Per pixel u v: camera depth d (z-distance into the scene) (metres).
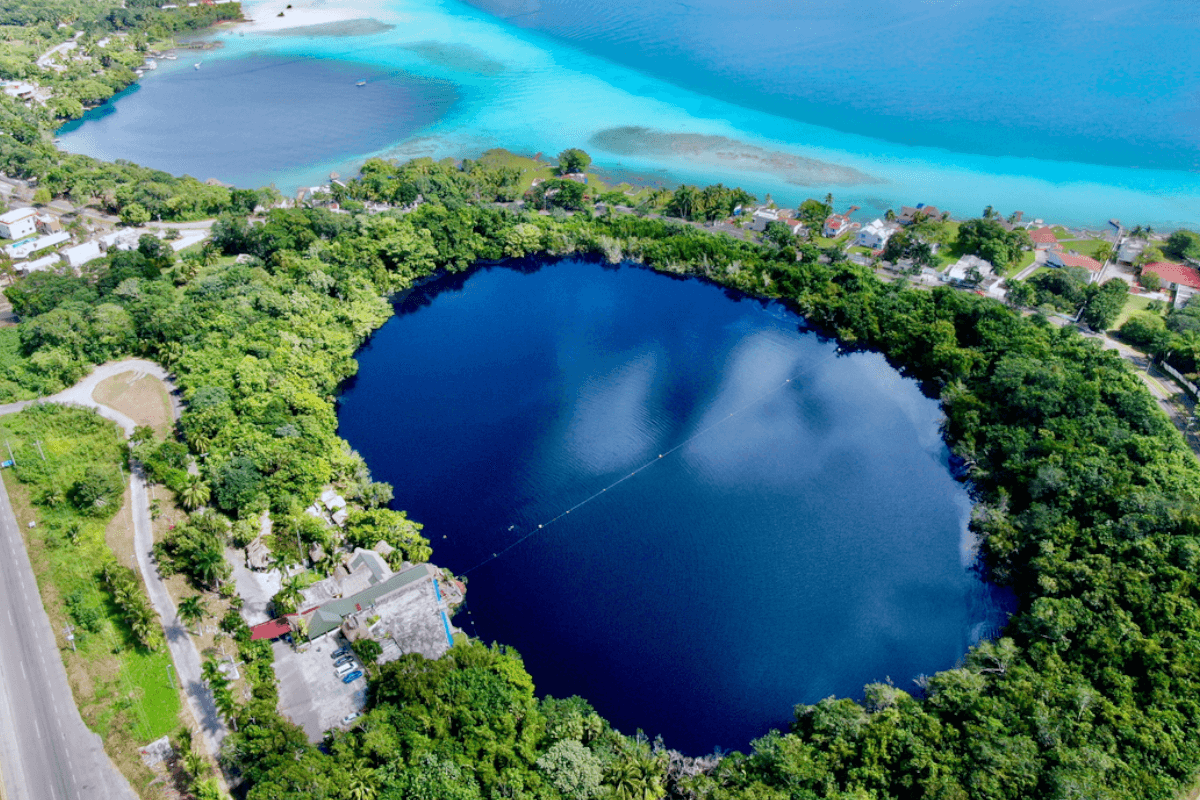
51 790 148.12
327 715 161.75
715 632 191.88
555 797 140.62
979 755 144.38
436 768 141.62
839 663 184.38
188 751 152.62
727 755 163.38
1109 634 166.75
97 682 166.50
